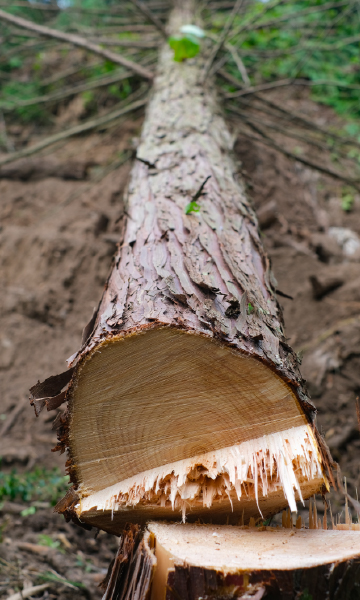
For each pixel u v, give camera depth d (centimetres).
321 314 421
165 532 140
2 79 751
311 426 137
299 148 620
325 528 147
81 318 459
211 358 132
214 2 692
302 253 477
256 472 134
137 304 147
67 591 221
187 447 146
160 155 292
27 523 274
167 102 378
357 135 637
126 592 135
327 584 116
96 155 646
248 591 113
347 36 701
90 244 500
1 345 430
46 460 352
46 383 141
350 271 441
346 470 322
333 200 568
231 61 646
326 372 371
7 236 509
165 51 502
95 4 775
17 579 225
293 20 701
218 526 146
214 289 151
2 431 375
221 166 283
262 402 137
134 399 140
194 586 116
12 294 460
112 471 151
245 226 225
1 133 678
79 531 273
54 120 716
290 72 693
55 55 763
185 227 199
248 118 512
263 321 154
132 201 252
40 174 602
